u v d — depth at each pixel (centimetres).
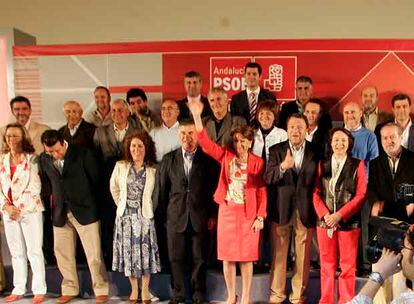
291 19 451
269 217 376
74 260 405
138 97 422
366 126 413
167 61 423
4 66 433
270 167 366
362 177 355
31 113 435
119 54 426
